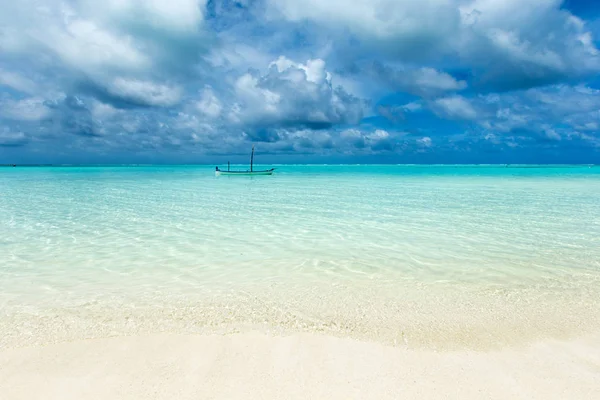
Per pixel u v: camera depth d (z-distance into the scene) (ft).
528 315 14.65
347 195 64.75
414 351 11.75
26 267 21.27
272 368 10.64
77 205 50.14
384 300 16.31
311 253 24.39
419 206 48.14
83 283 18.57
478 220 36.96
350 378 10.16
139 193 68.95
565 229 32.12
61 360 11.06
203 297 16.66
